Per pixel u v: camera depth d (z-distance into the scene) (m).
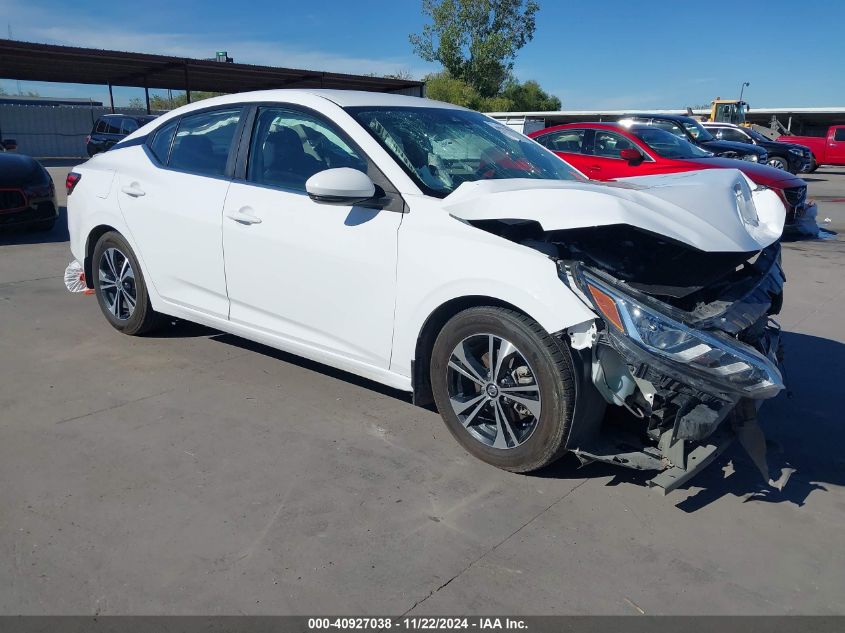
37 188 8.89
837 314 6.18
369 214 3.49
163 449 3.43
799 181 9.49
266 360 4.64
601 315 2.80
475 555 2.69
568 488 3.18
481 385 3.25
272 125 4.03
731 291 3.24
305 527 2.83
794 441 3.73
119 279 4.92
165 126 4.70
